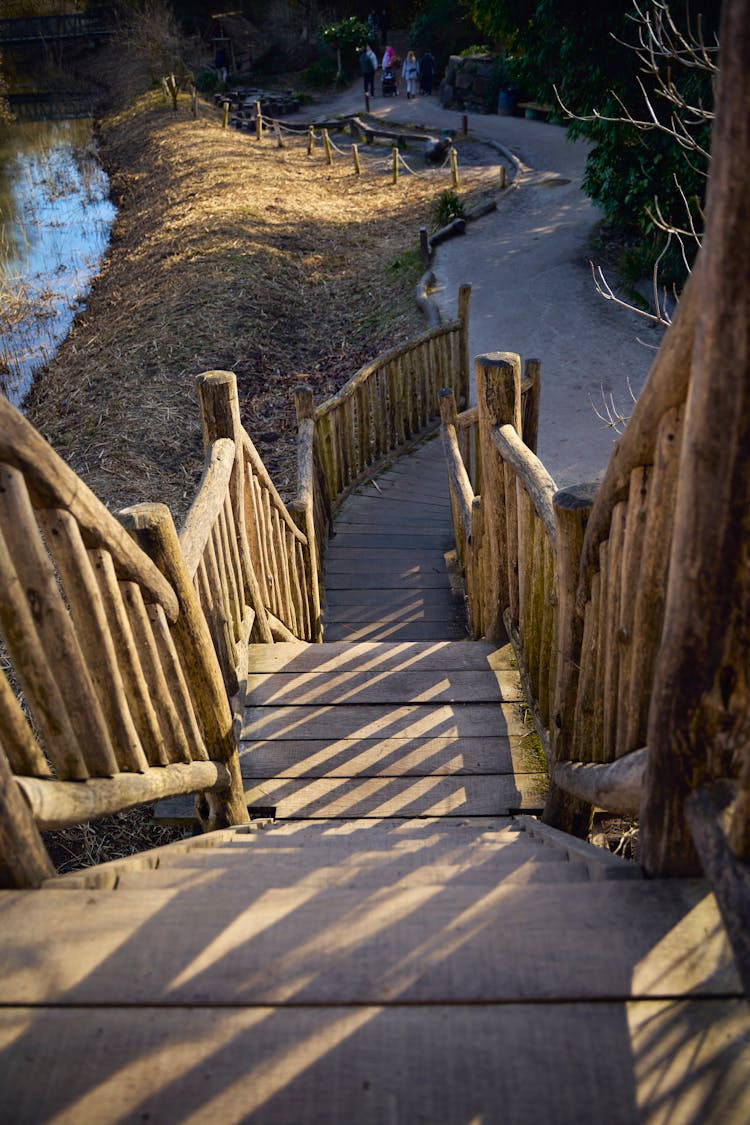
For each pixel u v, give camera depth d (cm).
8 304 1402
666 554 179
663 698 153
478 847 229
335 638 578
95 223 1902
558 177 1727
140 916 162
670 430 166
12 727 170
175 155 2095
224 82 2922
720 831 145
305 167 2028
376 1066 136
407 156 2081
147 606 232
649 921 158
